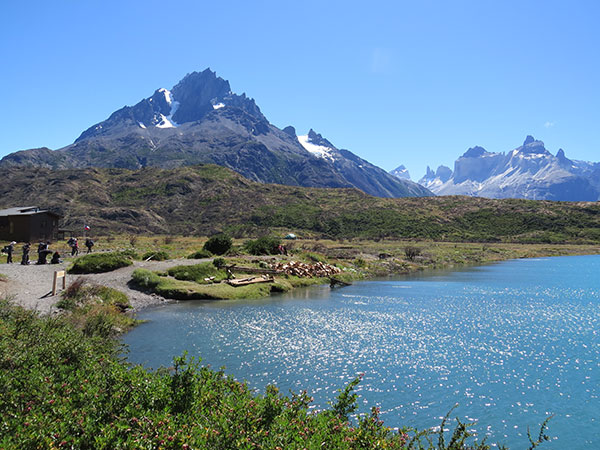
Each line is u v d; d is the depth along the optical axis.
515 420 11.49
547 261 82.19
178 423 6.39
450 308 29.25
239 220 150.12
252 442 5.90
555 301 32.94
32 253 52.09
